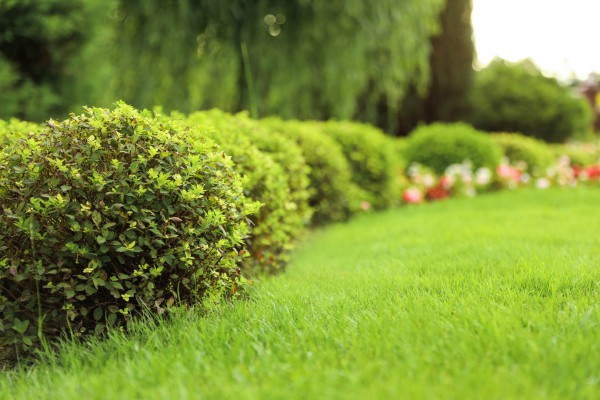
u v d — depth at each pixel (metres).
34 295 3.57
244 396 2.31
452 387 2.31
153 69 12.38
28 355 3.61
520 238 6.36
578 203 10.43
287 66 12.75
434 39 24.30
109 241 3.53
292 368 2.61
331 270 5.45
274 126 8.74
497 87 25.56
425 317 3.21
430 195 12.64
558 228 7.24
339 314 3.43
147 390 2.52
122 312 3.51
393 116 23.52
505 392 2.25
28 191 3.48
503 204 10.64
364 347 2.83
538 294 3.77
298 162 7.07
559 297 3.65
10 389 2.92
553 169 13.96
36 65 8.24
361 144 10.77
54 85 8.38
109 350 3.22
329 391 2.29
